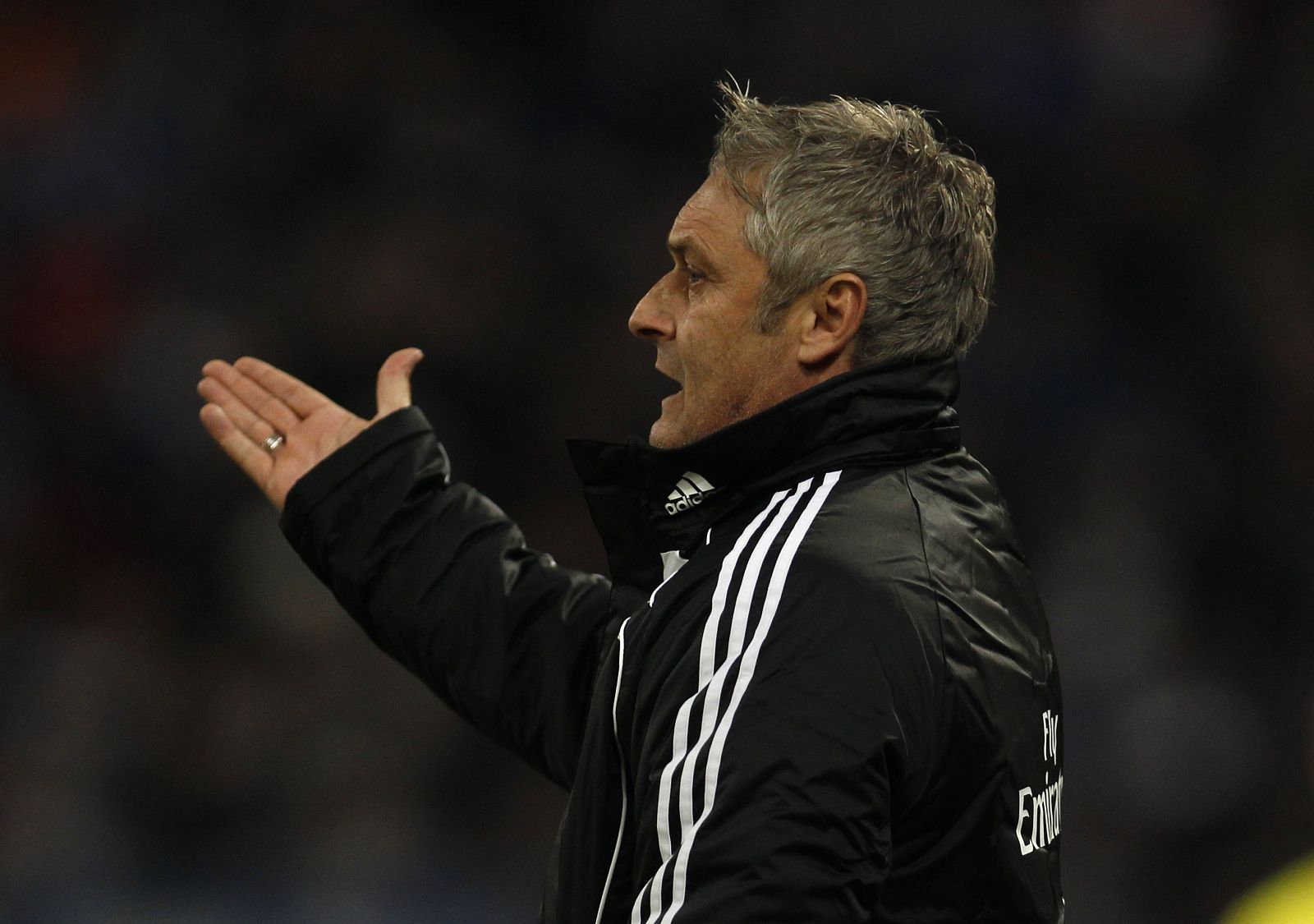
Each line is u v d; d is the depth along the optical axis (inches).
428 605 318.7
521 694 313.4
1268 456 1236.5
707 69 1407.5
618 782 241.6
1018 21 1419.8
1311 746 1011.9
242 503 1111.6
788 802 209.2
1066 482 1204.5
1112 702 1066.1
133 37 1362.0
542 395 1232.8
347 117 1343.5
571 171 1357.0
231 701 983.6
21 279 1237.7
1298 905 765.9
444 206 1316.4
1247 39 1424.7
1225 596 1163.9
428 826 956.6
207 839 941.8
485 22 1412.4
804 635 218.2
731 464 244.8
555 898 250.5
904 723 217.9
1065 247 1350.9
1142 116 1402.6
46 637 1021.2
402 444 327.9
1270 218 1362.0
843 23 1417.3
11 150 1302.9
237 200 1306.6
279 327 1239.5
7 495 1125.1
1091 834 997.2
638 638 239.8
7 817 912.3
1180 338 1304.1
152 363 1191.6
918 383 247.3
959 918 234.4
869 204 244.5
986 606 239.0
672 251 259.3
